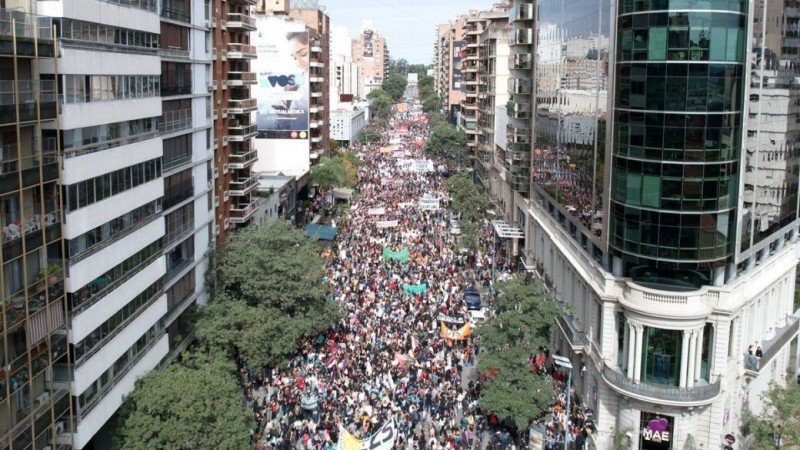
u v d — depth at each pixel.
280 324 58.25
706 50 48.03
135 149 48.88
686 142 48.81
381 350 65.62
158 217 53.53
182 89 62.03
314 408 54.22
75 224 40.50
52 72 38.16
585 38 61.28
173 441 41.47
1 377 34.75
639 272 52.91
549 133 78.44
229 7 80.38
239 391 49.50
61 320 39.69
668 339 49.72
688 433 50.19
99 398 43.47
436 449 50.28
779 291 64.31
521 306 54.97
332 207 131.62
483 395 53.62
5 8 37.47
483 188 140.38
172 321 58.56
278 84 121.69
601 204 56.00
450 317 69.00
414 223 118.56
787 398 48.97
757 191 54.00
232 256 63.16
